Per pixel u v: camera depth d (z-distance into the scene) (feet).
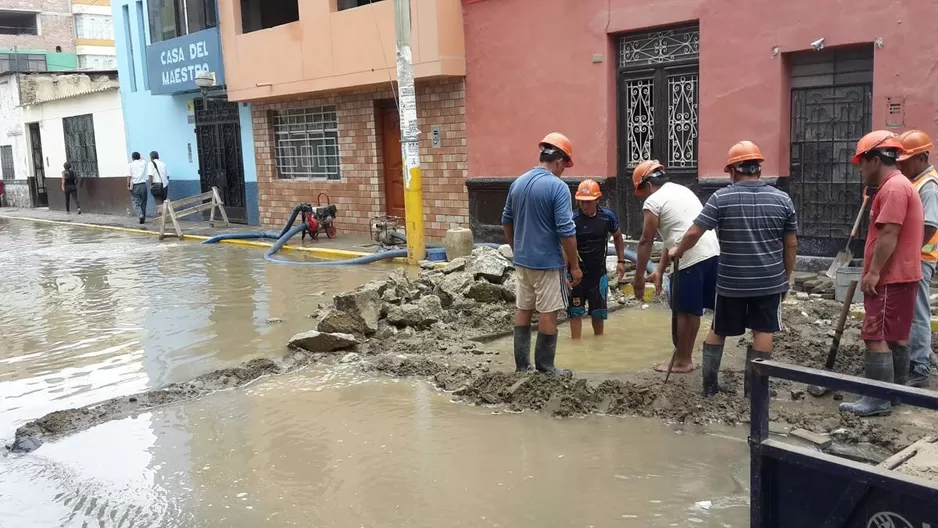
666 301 28.50
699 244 19.11
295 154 56.90
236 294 34.09
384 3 44.65
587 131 37.55
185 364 23.03
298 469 15.34
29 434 17.79
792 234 16.93
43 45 167.53
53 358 24.54
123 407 19.40
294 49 50.93
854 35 28.45
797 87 30.76
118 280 39.78
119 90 75.46
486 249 29.99
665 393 18.07
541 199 19.24
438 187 45.85
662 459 15.05
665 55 35.04
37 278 41.75
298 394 19.98
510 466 15.06
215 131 63.93
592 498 13.60
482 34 41.52
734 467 14.56
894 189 15.65
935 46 26.68
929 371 18.01
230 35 56.08
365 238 50.60
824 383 8.69
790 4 29.91
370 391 19.98
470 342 23.82
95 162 82.38
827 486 8.70
